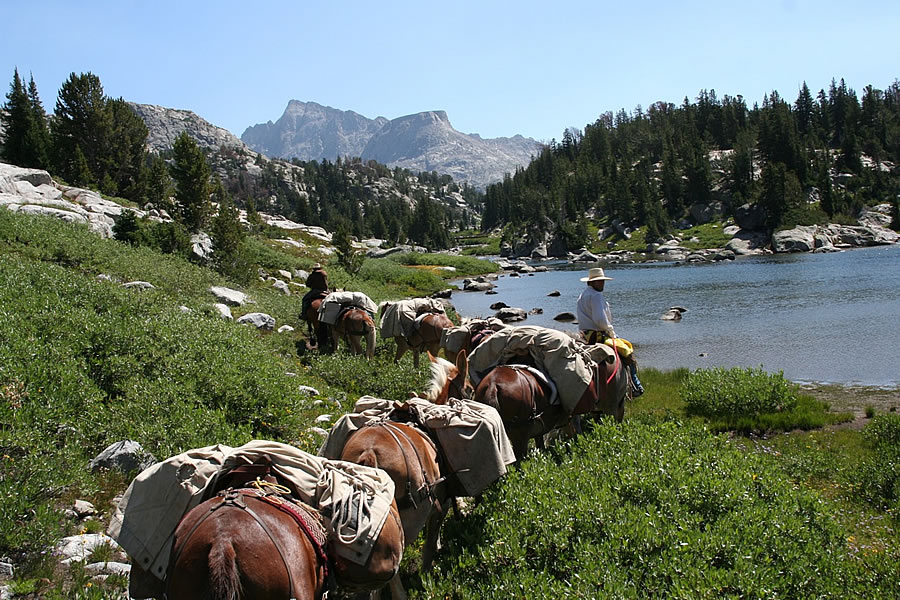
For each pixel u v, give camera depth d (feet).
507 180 596.70
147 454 24.66
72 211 90.94
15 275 44.01
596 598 16.19
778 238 293.84
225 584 10.12
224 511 11.57
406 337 50.08
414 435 18.28
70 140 159.33
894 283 136.56
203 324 43.57
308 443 30.63
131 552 13.01
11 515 18.51
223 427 27.02
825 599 17.88
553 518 20.08
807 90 539.29
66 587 17.56
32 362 27.96
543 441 31.48
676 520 20.49
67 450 22.75
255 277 91.04
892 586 19.11
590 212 463.83
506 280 207.62
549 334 28.66
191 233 103.04
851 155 433.07
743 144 434.71
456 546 21.03
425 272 179.52
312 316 54.75
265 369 35.88
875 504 28.50
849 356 71.41
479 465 19.52
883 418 38.91
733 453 28.40
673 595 16.65
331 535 13.14
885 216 351.87
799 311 106.32
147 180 162.81
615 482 23.12
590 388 29.19
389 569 13.97
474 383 29.63
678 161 464.24
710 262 251.80
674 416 44.62
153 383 29.99
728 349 79.66
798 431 42.63
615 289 161.07
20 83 163.02
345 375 45.34
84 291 44.68
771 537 19.95
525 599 16.83
